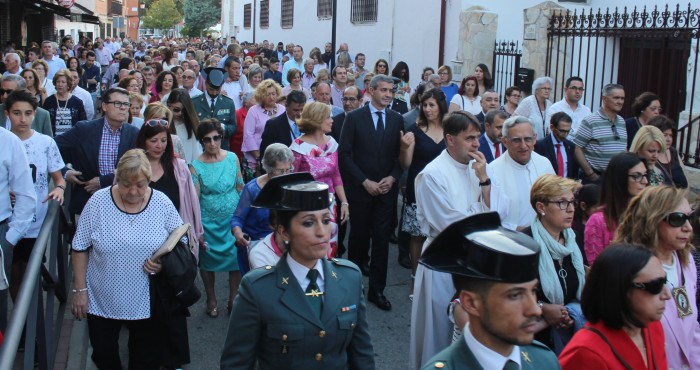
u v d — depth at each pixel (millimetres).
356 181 7051
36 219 5848
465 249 2611
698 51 10469
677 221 3988
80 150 6398
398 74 13469
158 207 4965
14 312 3609
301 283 3379
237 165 6758
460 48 14969
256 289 3324
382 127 7184
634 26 10727
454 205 5262
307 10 26281
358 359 3553
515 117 5609
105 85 20656
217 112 9672
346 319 3396
